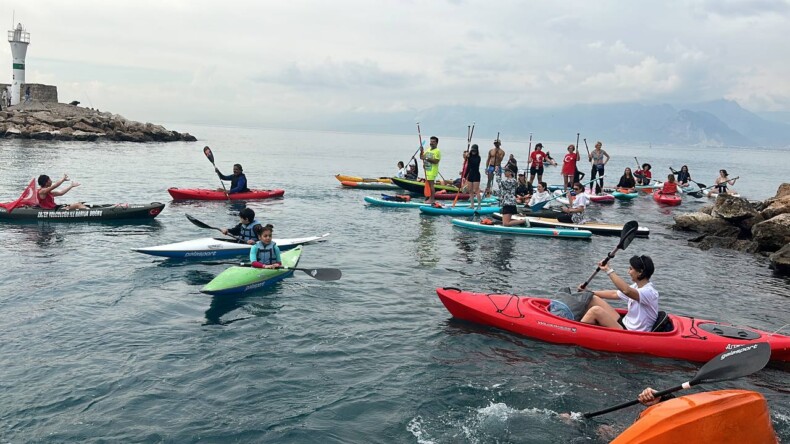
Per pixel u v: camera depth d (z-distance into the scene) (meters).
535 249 13.92
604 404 6.00
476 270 11.55
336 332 7.80
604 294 8.16
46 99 66.31
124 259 11.23
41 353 6.72
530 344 7.57
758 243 14.48
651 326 7.57
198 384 6.12
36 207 14.88
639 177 30.70
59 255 11.28
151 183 24.78
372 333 7.81
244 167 37.31
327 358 6.93
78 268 10.41
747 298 10.25
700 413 4.27
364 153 68.81
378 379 6.41
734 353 4.98
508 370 6.75
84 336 7.29
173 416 5.46
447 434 5.34
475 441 5.23
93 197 19.92
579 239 15.55
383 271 11.20
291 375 6.42
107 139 59.06
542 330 7.68
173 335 7.46
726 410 4.27
